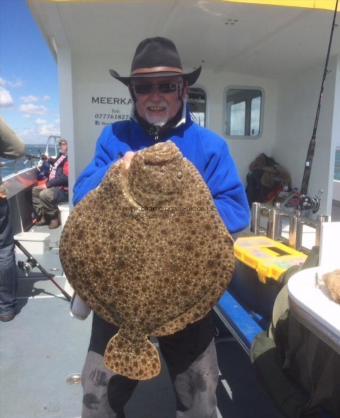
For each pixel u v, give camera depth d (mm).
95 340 1652
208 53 4367
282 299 1957
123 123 1810
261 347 1942
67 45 3854
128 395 1716
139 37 3871
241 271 2713
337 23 3391
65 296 3820
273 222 2867
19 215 6449
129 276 1336
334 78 4332
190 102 5141
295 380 1766
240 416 2316
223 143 1719
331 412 1572
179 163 1283
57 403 2404
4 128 3232
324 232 1725
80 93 4539
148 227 1308
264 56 4398
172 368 1693
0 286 3404
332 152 4422
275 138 5504
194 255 1333
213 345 1713
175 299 1360
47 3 3025
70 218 1360
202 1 2957
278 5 2965
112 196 1310
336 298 1188
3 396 2463
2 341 3105
